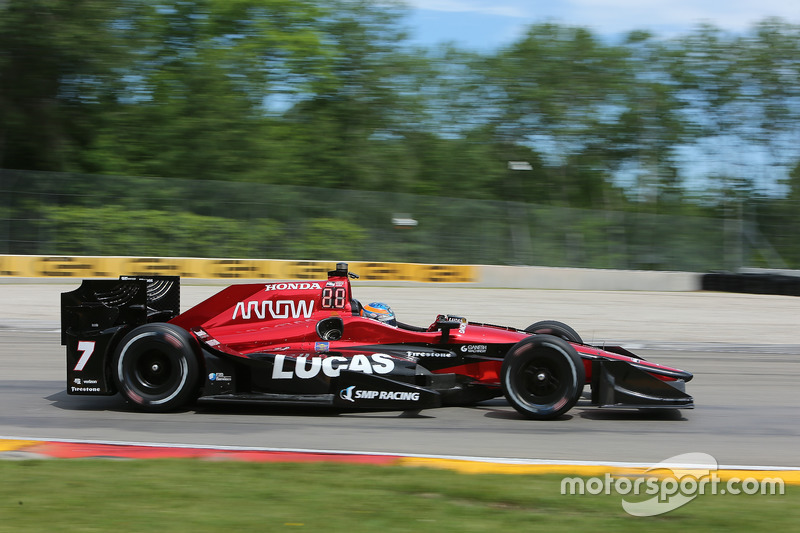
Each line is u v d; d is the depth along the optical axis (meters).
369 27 30.39
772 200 31.78
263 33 29.17
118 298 6.39
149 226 20.48
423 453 5.08
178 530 3.58
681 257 24.47
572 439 5.51
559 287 22.27
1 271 18.41
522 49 32.34
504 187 32.75
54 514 3.77
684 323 13.92
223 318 6.63
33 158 26.52
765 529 3.69
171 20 28.70
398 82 30.44
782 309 16.91
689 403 6.02
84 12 24.89
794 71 31.77
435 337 6.48
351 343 6.49
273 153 27.52
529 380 6.03
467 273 21.64
